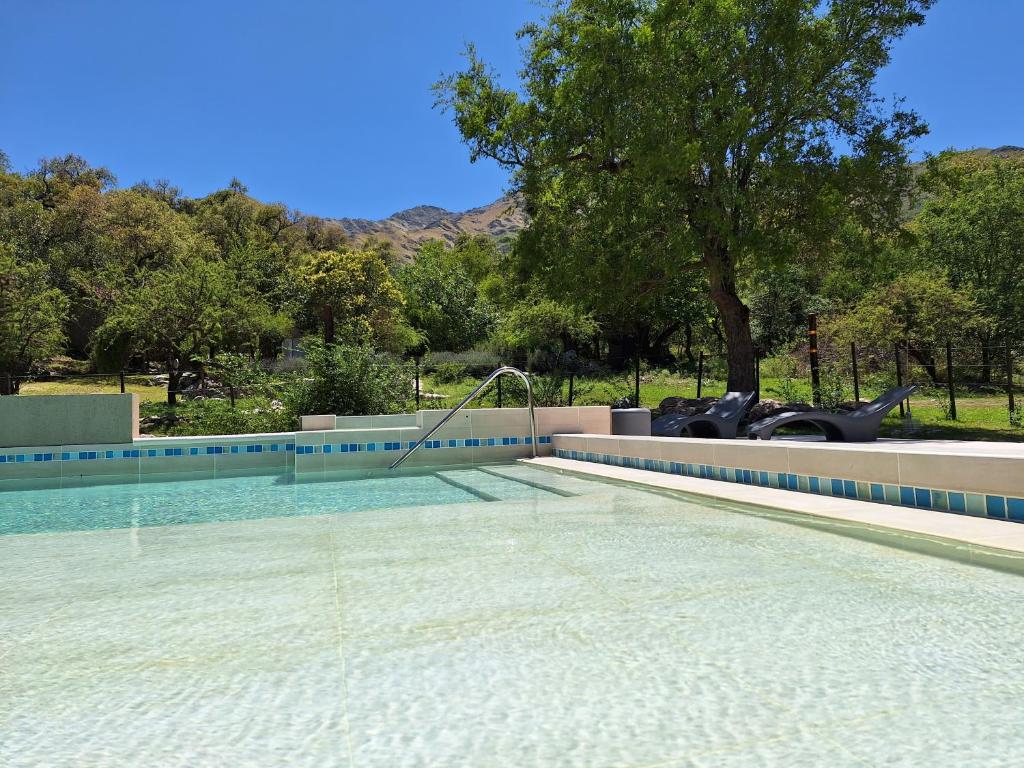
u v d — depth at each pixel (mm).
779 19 11984
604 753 1333
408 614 2328
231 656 1951
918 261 26984
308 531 4051
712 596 2465
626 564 2990
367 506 5555
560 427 9141
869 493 4340
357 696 1652
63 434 8703
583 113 13305
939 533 3186
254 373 13445
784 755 1309
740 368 13781
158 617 2352
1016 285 25141
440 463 8695
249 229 55281
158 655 1973
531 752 1345
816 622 2150
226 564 3188
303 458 8297
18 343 19000
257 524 4371
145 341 18688
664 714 1515
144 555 3463
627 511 4547
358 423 10359
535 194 15133
